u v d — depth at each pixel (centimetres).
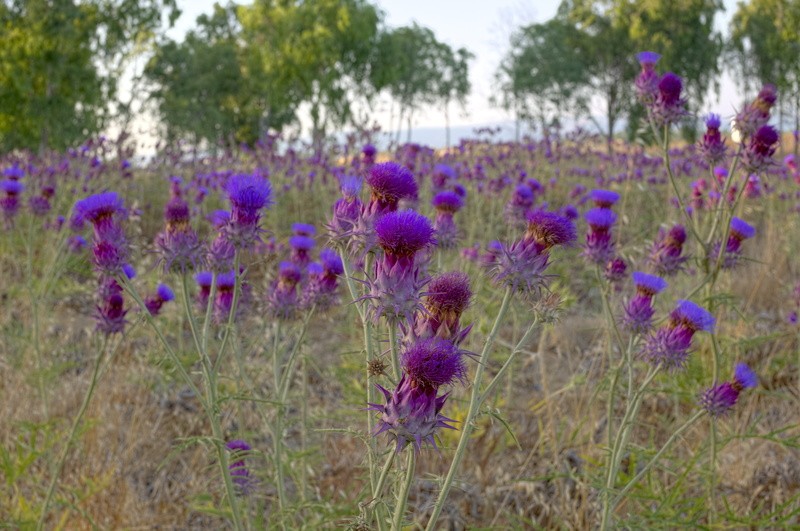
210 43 6519
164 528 448
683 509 373
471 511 460
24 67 3453
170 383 581
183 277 329
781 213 1036
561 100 6178
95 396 544
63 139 3559
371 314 281
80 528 431
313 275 416
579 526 413
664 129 472
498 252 282
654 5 5475
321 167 1273
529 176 1304
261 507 417
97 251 316
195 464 505
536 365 627
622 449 354
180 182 1100
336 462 498
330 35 5194
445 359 223
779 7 5419
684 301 370
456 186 700
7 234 924
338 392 605
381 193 287
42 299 665
